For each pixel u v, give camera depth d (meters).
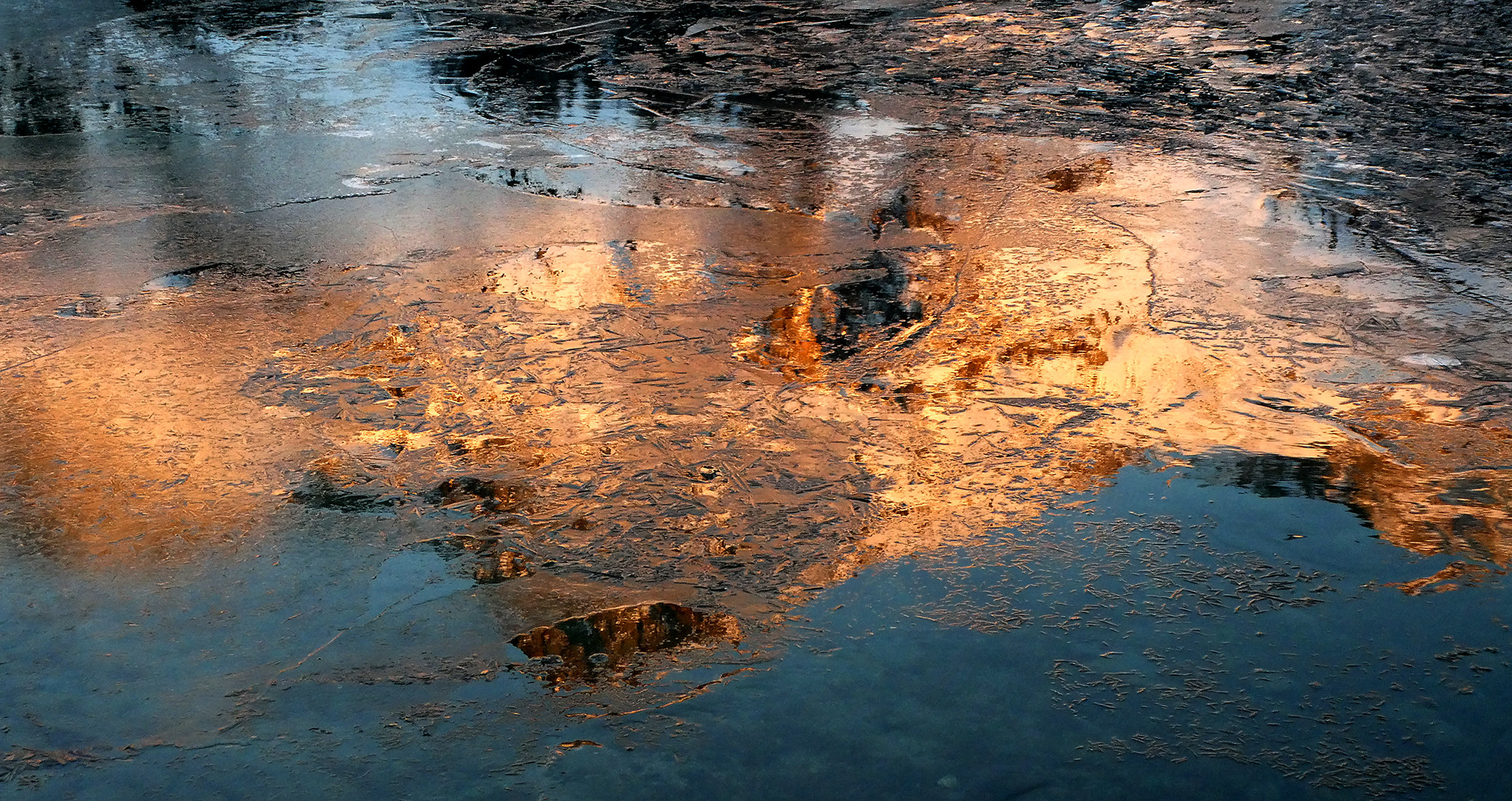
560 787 1.73
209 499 2.45
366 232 3.99
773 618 2.08
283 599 2.15
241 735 1.84
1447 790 1.71
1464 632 2.03
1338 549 2.26
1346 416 2.74
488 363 3.04
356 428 2.73
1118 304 3.37
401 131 5.18
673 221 4.09
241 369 3.01
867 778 1.74
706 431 2.70
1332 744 1.80
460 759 1.79
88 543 2.30
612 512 2.40
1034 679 1.93
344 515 2.39
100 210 4.21
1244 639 2.02
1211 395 2.85
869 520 2.37
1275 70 5.94
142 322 3.29
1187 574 2.19
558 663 1.98
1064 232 3.93
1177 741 1.80
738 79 6.02
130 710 1.90
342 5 7.83
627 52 6.61
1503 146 4.71
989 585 2.16
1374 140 4.83
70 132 5.16
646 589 2.16
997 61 6.25
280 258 3.76
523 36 7.00
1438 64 5.94
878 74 6.07
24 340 3.17
